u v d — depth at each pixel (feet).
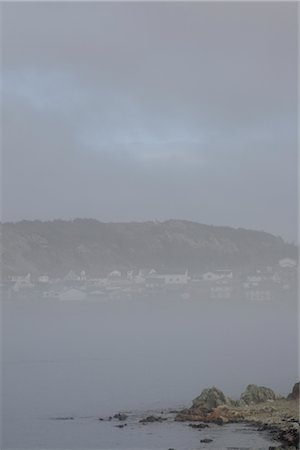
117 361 269.23
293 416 145.89
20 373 237.66
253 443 125.90
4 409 176.04
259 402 163.94
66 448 134.92
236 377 229.86
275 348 293.64
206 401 164.04
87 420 162.61
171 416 162.71
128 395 199.11
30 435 146.61
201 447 125.39
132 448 130.41
